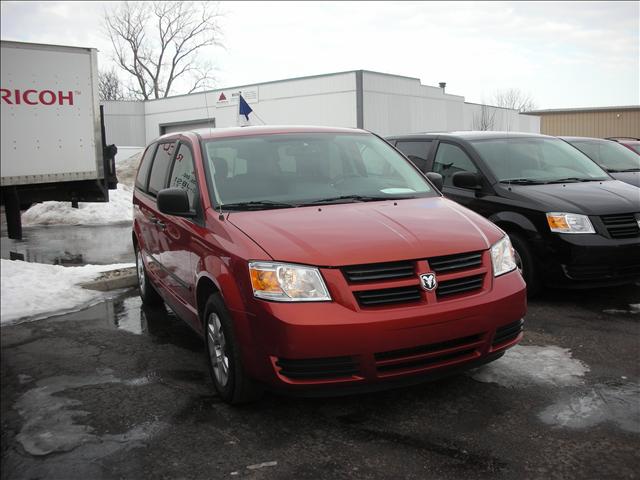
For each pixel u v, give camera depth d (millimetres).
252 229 3768
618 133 38375
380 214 4043
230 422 3598
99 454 3242
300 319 3275
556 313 5684
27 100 7332
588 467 3000
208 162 4586
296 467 3070
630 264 5816
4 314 5992
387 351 3328
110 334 5453
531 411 3637
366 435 3391
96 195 8195
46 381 4332
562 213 5840
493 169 6727
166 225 5035
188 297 4531
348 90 26141
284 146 4879
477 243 3748
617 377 4133
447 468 3020
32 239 11961
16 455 3250
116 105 35250
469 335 3520
